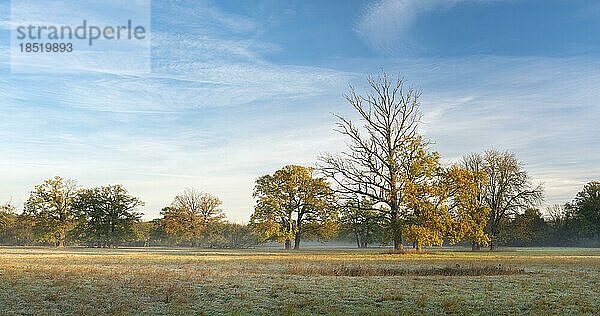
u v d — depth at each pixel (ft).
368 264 105.50
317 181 246.47
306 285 61.62
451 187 169.78
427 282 65.67
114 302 48.60
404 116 171.94
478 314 43.37
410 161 169.68
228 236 331.57
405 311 44.73
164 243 338.75
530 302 49.03
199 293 54.24
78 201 294.05
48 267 88.12
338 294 54.03
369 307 46.68
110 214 298.76
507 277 73.15
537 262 112.57
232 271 82.38
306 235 257.75
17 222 303.68
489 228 244.83
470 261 118.62
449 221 165.27
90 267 89.71
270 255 158.92
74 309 45.29
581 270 86.94
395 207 167.84
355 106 173.06
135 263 104.94
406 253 170.60
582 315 42.68
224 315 43.01
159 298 50.88
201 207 325.62
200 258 131.34
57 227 284.82
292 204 253.24
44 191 287.69
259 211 249.96
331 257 140.97
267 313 44.16
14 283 61.62
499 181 245.24
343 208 178.40
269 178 253.03
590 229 311.27
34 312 43.68
